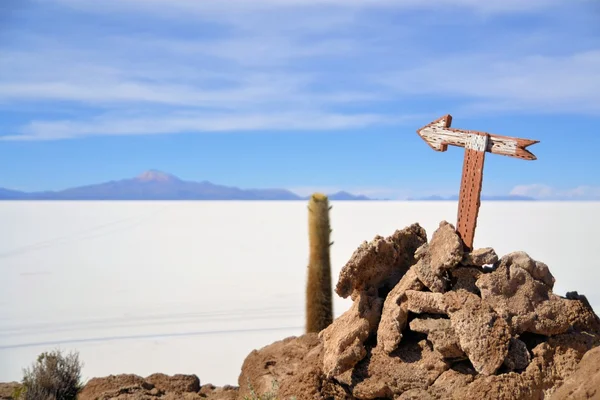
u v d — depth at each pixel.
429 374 4.32
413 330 4.45
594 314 4.43
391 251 4.83
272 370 5.46
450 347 4.25
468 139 4.59
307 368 4.70
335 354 4.52
